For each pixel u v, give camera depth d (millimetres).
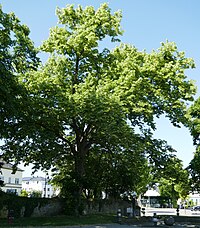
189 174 40719
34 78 28406
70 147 33250
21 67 28281
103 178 40531
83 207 33125
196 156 40688
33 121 28594
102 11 31859
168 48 33844
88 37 29953
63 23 32469
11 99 23234
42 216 30547
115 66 31594
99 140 32906
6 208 28125
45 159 33250
